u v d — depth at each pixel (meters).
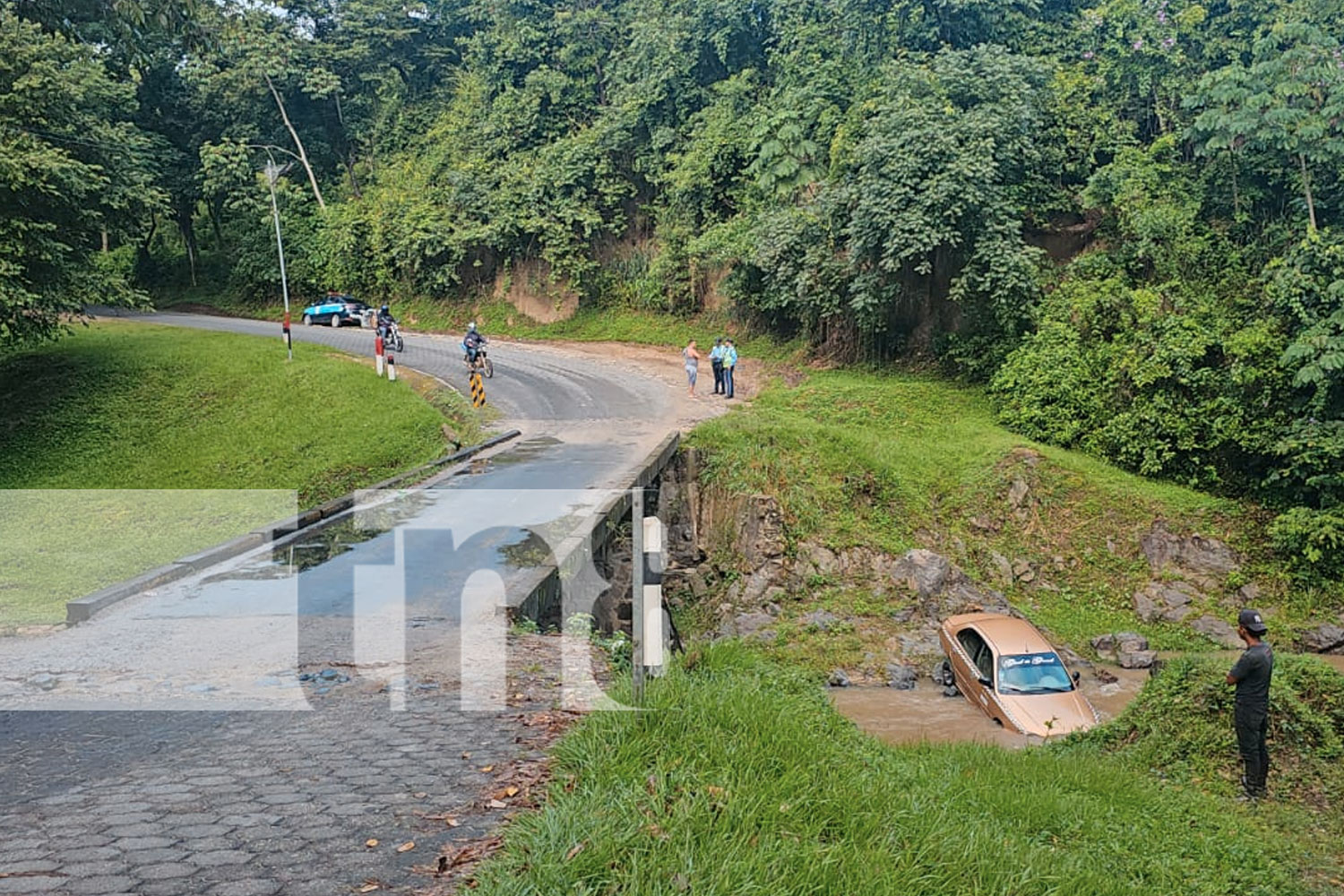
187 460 24.55
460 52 50.41
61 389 28.94
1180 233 25.23
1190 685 10.59
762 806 4.50
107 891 3.63
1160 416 21.28
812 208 28.77
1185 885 6.46
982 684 13.96
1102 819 7.49
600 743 5.12
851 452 21.14
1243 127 23.52
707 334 34.88
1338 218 24.66
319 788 4.79
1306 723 9.80
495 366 31.81
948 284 26.89
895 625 17.62
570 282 38.56
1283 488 20.05
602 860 3.72
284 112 47.34
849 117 29.61
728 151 34.06
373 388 27.61
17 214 25.84
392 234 43.53
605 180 38.44
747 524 19.64
